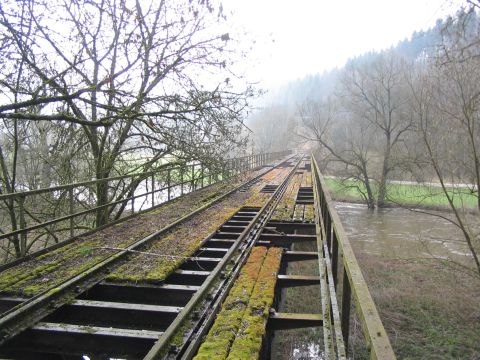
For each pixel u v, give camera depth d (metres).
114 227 9.44
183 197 14.66
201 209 11.77
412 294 15.32
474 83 13.82
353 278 3.07
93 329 4.35
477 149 14.97
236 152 16.17
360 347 10.41
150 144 12.13
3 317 4.41
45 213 12.18
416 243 24.34
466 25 10.98
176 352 3.91
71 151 12.76
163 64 10.38
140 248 7.59
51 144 12.56
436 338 12.14
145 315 4.91
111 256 6.86
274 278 5.84
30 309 4.69
